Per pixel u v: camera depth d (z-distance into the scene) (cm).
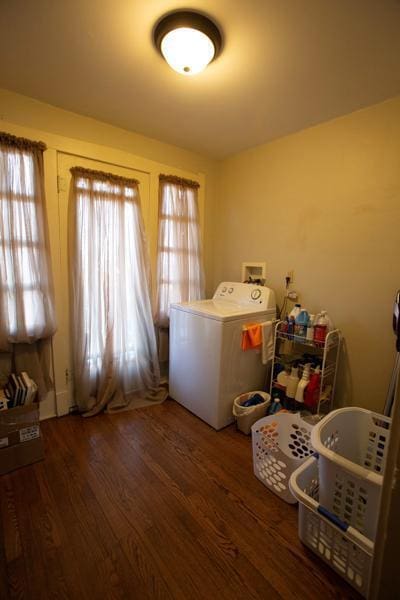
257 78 151
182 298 255
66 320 207
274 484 146
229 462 169
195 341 213
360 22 114
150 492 145
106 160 208
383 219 174
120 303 222
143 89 165
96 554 113
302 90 162
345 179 189
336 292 200
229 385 203
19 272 176
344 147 188
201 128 213
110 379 221
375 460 144
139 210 224
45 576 105
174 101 177
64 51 135
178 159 249
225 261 283
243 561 112
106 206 208
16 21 117
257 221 249
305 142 209
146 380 243
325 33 120
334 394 204
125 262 223
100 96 174
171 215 245
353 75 147
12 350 183
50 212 190
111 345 220
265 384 233
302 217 215
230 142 237
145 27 120
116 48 133
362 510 105
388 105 167
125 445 182
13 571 106
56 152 188
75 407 218
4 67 148
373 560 83
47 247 187
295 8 108
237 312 205
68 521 127
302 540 118
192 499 142
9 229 171
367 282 184
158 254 242
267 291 226
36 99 178
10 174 170
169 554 114
